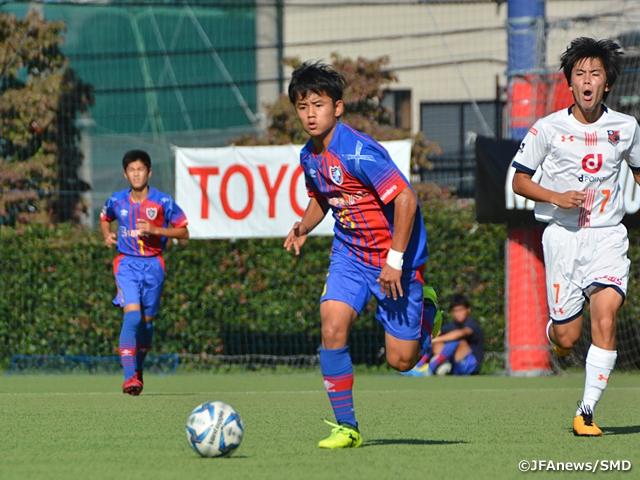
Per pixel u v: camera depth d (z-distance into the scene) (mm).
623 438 18016
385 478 13008
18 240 42688
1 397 29312
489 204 37750
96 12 51500
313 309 41938
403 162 38594
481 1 41781
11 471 13875
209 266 42281
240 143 45312
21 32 46500
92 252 42625
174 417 22641
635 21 42094
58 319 42469
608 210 18922
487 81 55344
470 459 14969
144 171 30391
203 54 52875
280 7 49062
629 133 18656
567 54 18406
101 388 33531
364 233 16625
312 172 16938
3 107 45156
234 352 42375
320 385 34625
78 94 47406
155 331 42312
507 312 39438
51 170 45375
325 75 16188
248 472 13555
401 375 39750
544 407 25375
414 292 16812
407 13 56062
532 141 19078
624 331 40562
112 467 14203
